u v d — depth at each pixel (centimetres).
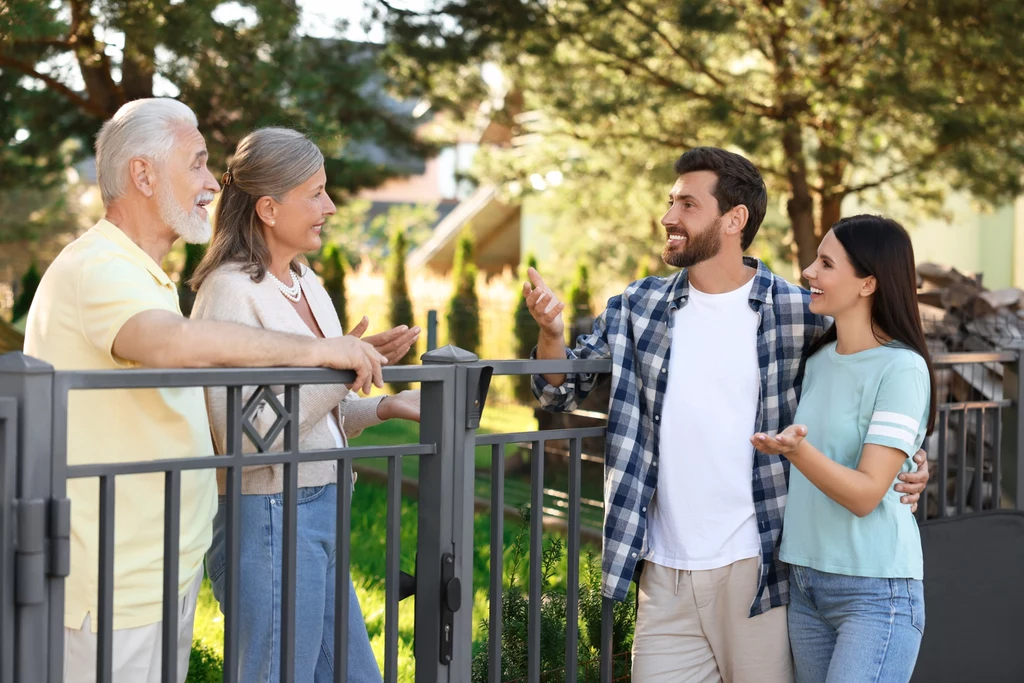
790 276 1385
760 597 255
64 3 688
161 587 212
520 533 350
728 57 963
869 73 789
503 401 1068
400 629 426
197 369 186
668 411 260
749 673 261
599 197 1292
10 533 169
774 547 257
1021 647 333
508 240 2586
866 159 1000
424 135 985
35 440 171
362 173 941
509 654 330
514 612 340
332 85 870
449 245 2561
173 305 223
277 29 743
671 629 264
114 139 215
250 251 237
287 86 797
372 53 873
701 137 948
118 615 206
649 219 1423
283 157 233
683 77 934
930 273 478
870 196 1084
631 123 969
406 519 602
